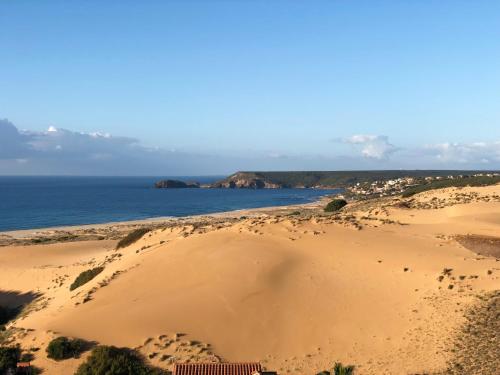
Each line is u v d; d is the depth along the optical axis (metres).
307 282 37.50
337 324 31.41
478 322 28.73
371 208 85.88
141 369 25.84
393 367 25.69
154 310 33.47
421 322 30.42
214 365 24.66
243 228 53.41
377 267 39.97
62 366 27.02
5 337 32.44
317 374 25.45
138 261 47.03
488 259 40.41
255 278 37.66
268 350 28.73
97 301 37.03
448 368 24.58
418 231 54.78
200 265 41.69
